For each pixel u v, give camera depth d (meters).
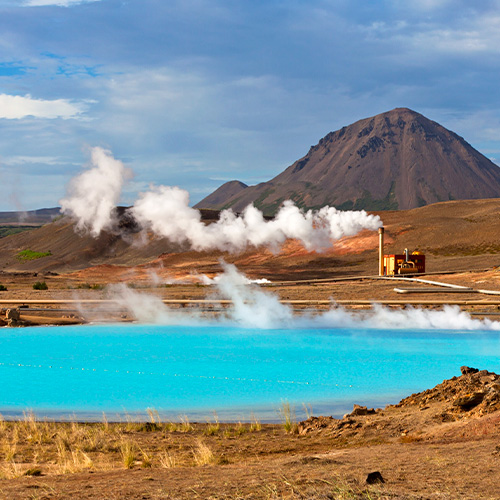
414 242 126.44
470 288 62.38
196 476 8.20
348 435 12.95
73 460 10.54
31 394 21.41
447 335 40.91
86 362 29.80
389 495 6.25
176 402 19.91
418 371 26.48
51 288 81.69
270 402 19.77
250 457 11.20
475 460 8.38
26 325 45.97
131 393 21.50
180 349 34.47
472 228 128.75
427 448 9.91
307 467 8.47
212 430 14.51
